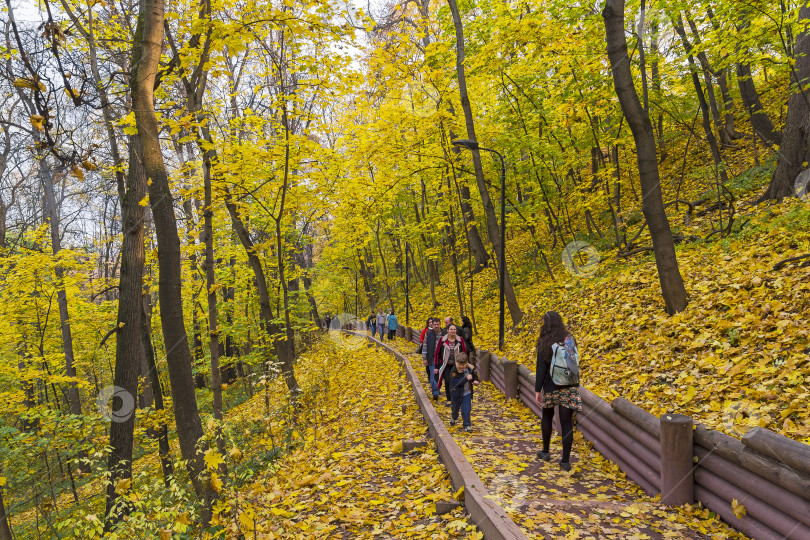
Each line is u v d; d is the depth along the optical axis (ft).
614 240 47.37
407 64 41.37
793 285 19.44
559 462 16.67
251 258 35.19
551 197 50.11
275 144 28.58
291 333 54.24
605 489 14.05
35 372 35.94
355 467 18.69
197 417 18.07
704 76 48.52
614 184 43.86
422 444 19.92
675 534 10.55
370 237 72.69
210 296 21.09
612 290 32.86
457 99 46.62
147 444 34.04
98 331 51.78
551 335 16.57
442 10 44.55
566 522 11.20
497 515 10.72
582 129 45.65
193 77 19.61
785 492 9.27
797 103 32.09
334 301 108.17
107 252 73.87
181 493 14.40
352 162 38.34
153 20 17.48
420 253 89.35
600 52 35.81
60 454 22.35
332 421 28.66
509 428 22.18
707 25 40.04
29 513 24.81
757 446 10.00
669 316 24.09
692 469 12.00
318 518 14.47
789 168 32.48
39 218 61.31
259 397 43.88
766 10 31.45
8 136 34.19
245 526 12.23
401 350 56.75
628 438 15.05
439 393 28.48
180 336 17.81
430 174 47.24
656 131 58.18
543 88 45.24
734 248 27.68
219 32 18.11
